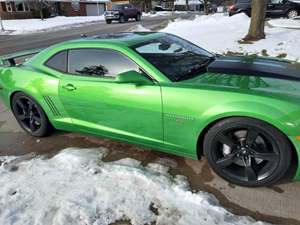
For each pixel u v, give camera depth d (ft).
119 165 11.26
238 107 8.78
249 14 60.29
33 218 8.86
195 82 9.95
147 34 12.98
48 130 14.07
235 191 9.57
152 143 10.95
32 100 13.52
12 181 10.75
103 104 11.27
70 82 11.98
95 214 8.84
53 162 11.89
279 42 30.12
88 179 10.52
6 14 128.47
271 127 8.58
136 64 10.76
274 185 9.64
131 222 8.52
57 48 12.71
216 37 36.63
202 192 9.58
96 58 11.58
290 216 8.44
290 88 9.25
